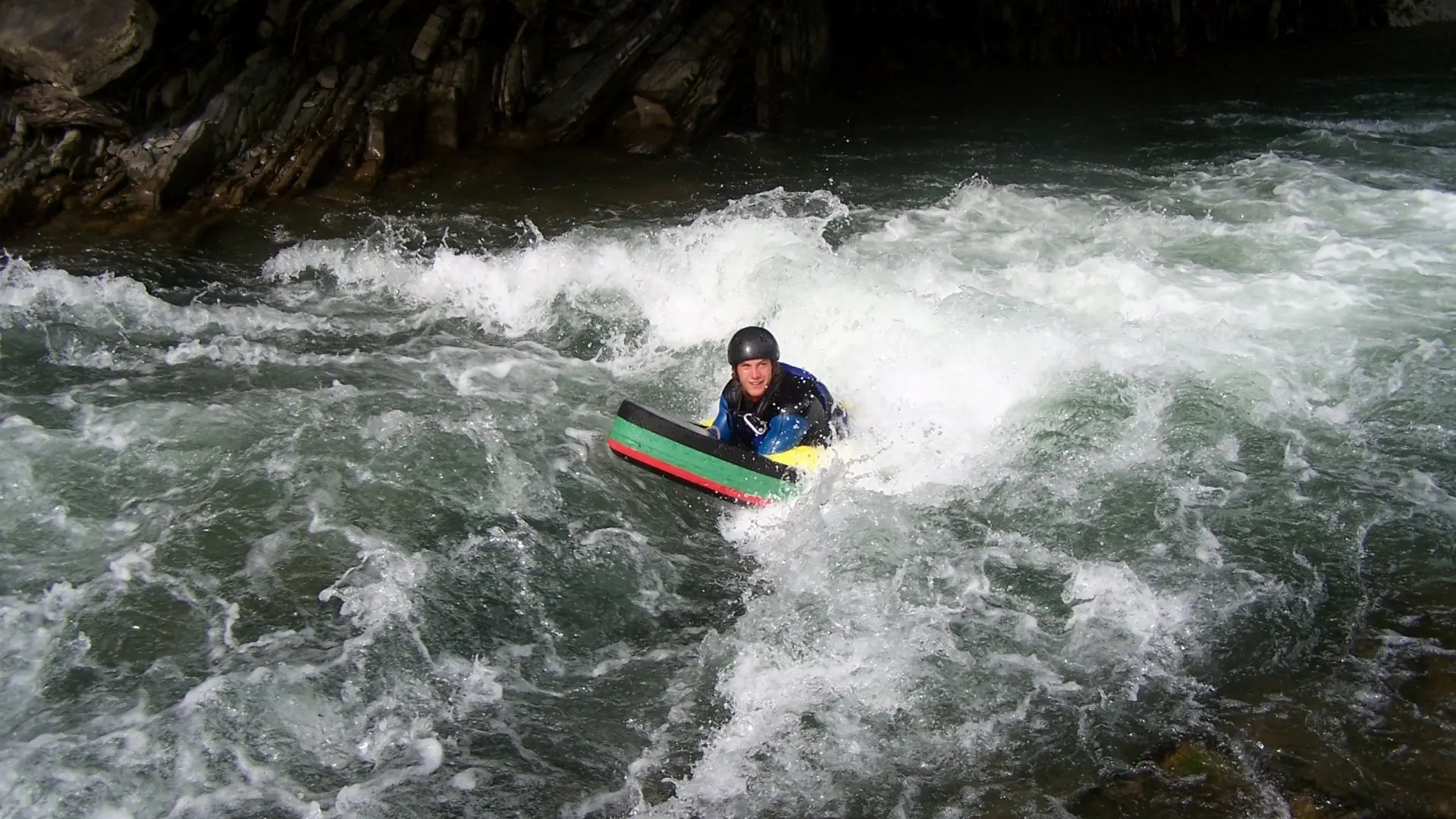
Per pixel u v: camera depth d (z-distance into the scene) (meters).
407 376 7.57
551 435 6.89
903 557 5.68
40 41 9.92
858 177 11.95
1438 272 8.51
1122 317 7.86
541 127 12.66
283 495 6.14
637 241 9.23
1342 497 6.00
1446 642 4.95
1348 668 4.84
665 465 6.09
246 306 8.59
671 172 12.07
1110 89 15.96
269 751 4.58
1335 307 7.98
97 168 10.41
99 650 5.05
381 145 11.44
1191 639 5.07
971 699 4.80
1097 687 4.83
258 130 11.11
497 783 4.46
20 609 5.27
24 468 6.23
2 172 10.05
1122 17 18.08
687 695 4.91
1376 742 4.45
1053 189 11.28
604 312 8.54
